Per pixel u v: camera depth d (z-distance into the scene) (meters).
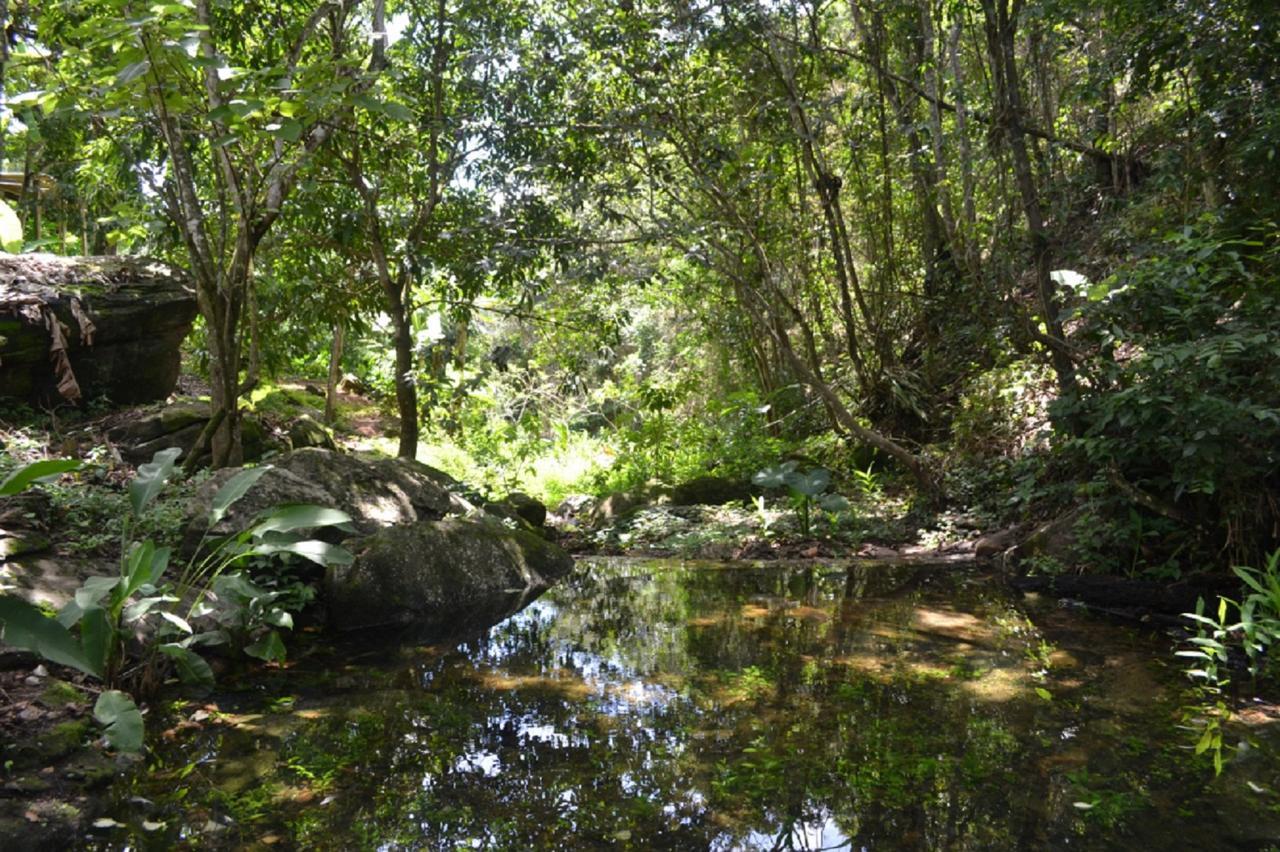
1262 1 5.66
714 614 5.29
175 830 2.56
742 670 4.13
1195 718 3.43
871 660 4.27
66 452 5.87
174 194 6.41
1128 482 5.75
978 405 8.33
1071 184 7.38
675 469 10.68
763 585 6.17
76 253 11.11
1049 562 5.95
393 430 12.59
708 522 8.48
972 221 8.46
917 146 9.70
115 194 8.82
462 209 8.69
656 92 7.59
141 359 7.52
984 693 3.75
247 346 8.38
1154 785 2.83
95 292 7.17
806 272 10.09
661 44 7.50
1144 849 2.42
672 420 12.40
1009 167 7.15
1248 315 4.83
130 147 6.34
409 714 3.57
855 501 8.64
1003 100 6.28
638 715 3.54
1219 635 4.06
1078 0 6.21
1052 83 9.82
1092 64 7.16
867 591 5.88
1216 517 5.32
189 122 5.97
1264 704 3.59
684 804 2.74
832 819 2.62
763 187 8.76
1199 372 4.70
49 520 4.80
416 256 7.89
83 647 3.29
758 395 11.49
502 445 11.75
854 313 10.98
